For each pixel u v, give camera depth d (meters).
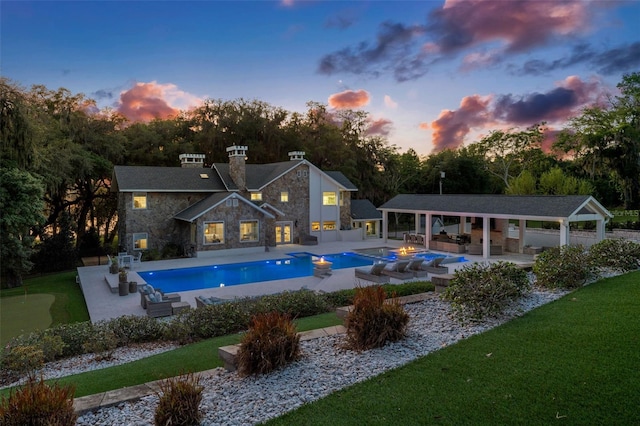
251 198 30.56
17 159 19.02
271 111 46.28
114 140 34.19
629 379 4.61
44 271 25.72
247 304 11.23
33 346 8.53
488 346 5.95
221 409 4.73
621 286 8.90
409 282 15.08
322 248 29.05
